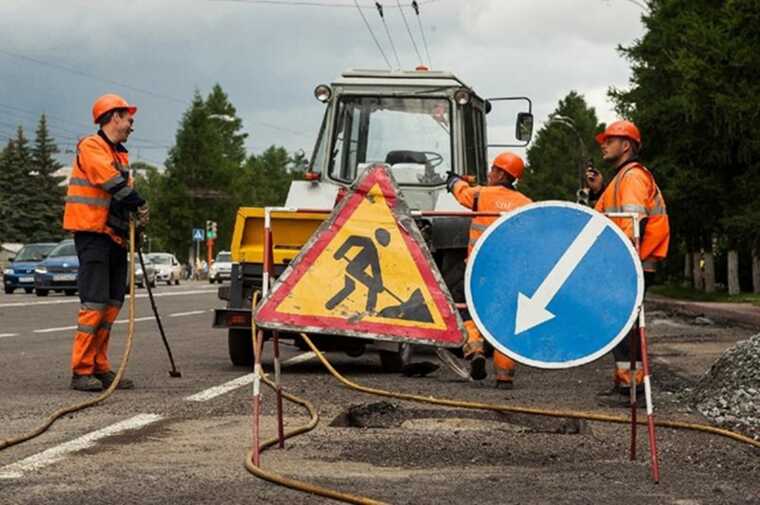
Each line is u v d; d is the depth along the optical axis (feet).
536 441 34.76
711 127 141.49
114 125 49.60
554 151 511.40
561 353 29.01
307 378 53.67
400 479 28.81
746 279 211.61
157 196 461.78
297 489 27.14
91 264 48.44
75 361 48.21
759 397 42.60
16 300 142.41
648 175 44.98
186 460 31.01
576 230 29.14
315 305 29.78
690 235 186.39
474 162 70.44
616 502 26.37
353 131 68.23
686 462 31.58
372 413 38.68
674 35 146.30
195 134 453.99
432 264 29.99
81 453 32.04
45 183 516.32
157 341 78.13
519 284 29.12
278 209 31.01
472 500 26.43
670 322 107.34
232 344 58.90
